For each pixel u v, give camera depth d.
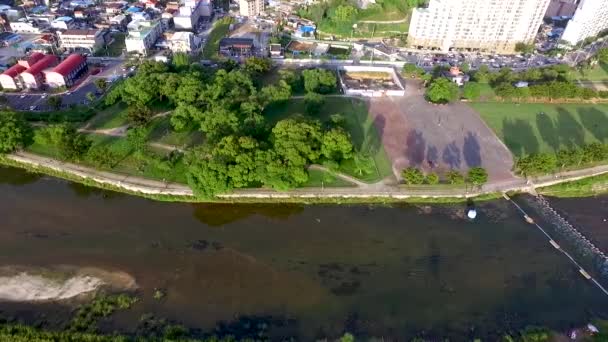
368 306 145.12
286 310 142.62
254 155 179.88
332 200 185.12
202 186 175.50
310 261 159.88
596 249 168.25
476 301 148.25
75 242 163.50
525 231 175.50
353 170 199.25
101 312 138.50
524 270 159.62
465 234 173.25
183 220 175.38
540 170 195.25
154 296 144.88
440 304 146.88
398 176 197.38
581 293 152.00
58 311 138.50
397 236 171.50
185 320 137.75
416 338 135.25
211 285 149.62
